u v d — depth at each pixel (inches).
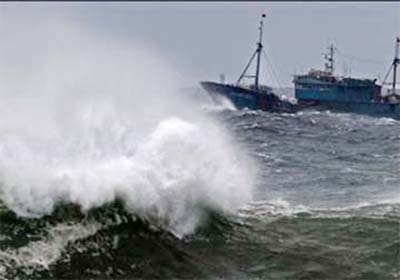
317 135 5324.8
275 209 1995.6
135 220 1638.8
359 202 2213.3
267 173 2783.0
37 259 1435.8
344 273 1526.8
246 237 1707.7
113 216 1624.0
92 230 1571.1
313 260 1589.6
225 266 1531.7
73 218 1585.9
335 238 1745.8
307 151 3949.3
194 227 1712.6
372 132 5954.7
